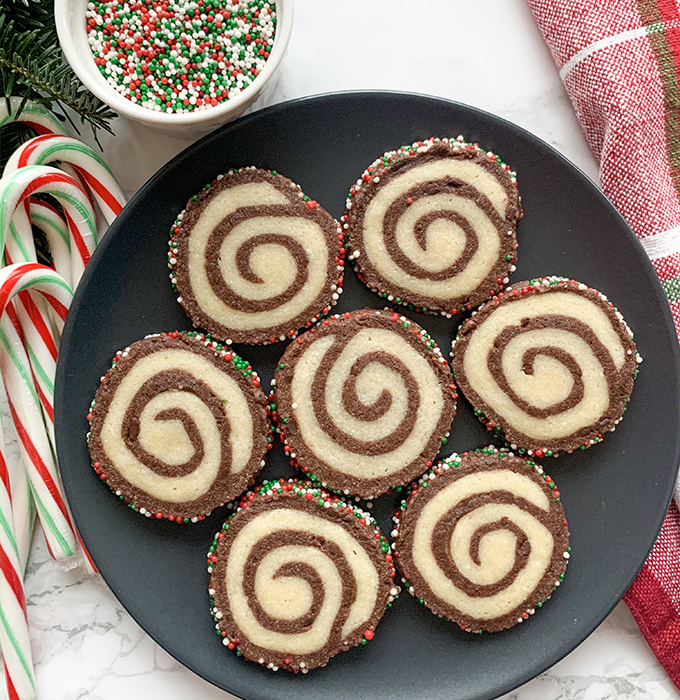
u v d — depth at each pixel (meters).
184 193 0.39
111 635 0.41
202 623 0.40
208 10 0.37
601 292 0.40
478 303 0.40
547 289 0.40
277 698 0.40
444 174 0.39
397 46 0.41
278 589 0.39
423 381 0.40
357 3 0.41
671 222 0.40
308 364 0.40
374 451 0.40
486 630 0.40
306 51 0.41
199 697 0.41
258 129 0.39
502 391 0.40
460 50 0.41
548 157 0.39
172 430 0.39
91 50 0.37
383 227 0.40
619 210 0.41
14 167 0.37
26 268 0.37
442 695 0.40
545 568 0.40
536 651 0.40
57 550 0.40
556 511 0.40
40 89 0.36
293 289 0.40
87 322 0.39
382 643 0.40
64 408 0.39
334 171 0.40
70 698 0.41
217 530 0.40
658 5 0.39
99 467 0.39
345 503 0.40
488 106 0.41
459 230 0.40
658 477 0.40
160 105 0.38
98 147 0.41
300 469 0.41
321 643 0.40
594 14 0.39
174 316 0.40
